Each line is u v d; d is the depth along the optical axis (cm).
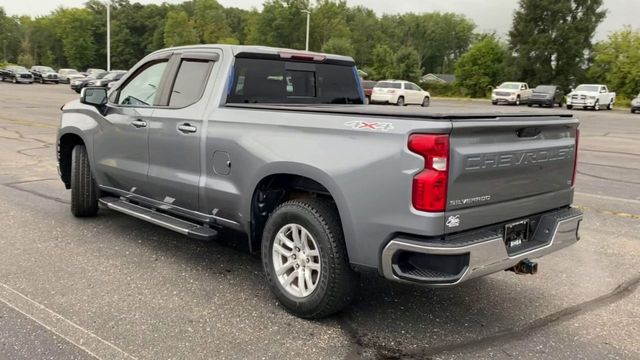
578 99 3950
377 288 462
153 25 10394
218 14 8494
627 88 5062
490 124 346
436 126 322
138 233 596
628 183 982
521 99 4375
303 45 6950
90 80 3994
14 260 501
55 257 512
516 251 375
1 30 11144
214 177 456
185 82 498
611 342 377
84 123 603
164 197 512
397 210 336
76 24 9775
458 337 379
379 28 12244
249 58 486
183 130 476
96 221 638
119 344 352
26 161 1039
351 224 356
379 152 342
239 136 429
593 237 632
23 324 375
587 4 6384
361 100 591
